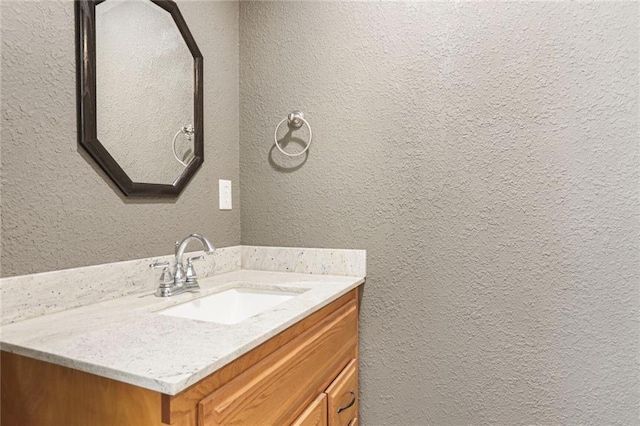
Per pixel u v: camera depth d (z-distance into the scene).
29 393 0.73
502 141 1.30
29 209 0.88
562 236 1.24
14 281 0.85
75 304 0.97
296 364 0.94
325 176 1.52
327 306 1.14
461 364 1.35
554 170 1.24
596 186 1.20
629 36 1.17
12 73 0.85
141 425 0.61
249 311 1.31
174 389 0.56
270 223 1.60
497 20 1.30
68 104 0.96
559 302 1.24
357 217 1.47
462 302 1.35
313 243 1.54
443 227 1.37
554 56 1.24
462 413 1.35
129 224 1.13
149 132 1.20
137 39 1.16
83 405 0.67
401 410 1.42
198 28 1.42
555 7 1.24
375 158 1.45
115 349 0.68
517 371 1.29
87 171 1.01
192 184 1.38
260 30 1.61
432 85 1.38
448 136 1.36
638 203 1.17
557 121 1.24
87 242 1.01
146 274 1.17
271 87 1.59
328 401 1.11
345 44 1.49
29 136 0.88
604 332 1.20
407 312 1.41
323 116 1.52
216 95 1.51
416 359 1.40
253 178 1.62
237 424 0.71
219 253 1.50
